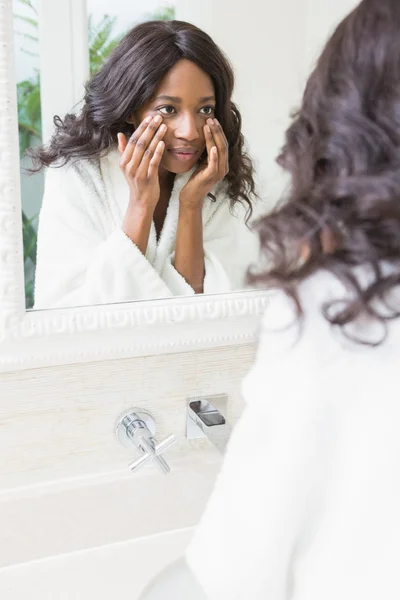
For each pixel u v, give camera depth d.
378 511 0.48
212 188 0.92
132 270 0.90
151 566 0.92
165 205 0.90
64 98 0.81
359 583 0.50
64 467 0.95
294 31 0.90
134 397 0.96
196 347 0.96
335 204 0.50
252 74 0.90
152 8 0.83
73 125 0.82
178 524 1.01
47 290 0.86
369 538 0.49
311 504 0.50
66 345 0.88
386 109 0.47
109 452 0.97
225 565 0.52
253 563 0.50
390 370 0.48
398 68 0.47
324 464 0.50
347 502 0.49
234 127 0.91
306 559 0.52
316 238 0.51
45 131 0.81
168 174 0.89
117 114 0.84
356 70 0.48
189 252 0.93
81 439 0.95
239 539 0.51
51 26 0.78
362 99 0.48
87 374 0.92
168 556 0.93
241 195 0.94
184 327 0.94
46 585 0.87
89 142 0.84
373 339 0.49
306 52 0.92
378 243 0.48
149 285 0.92
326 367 0.50
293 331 0.52
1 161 0.80
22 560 0.93
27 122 0.80
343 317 0.48
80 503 0.95
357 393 0.49
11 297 0.84
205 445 1.03
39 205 0.83
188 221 0.92
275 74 0.91
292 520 0.50
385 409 0.48
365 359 0.49
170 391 0.98
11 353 0.86
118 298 0.91
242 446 0.53
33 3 0.77
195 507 1.02
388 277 0.48
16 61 0.78
